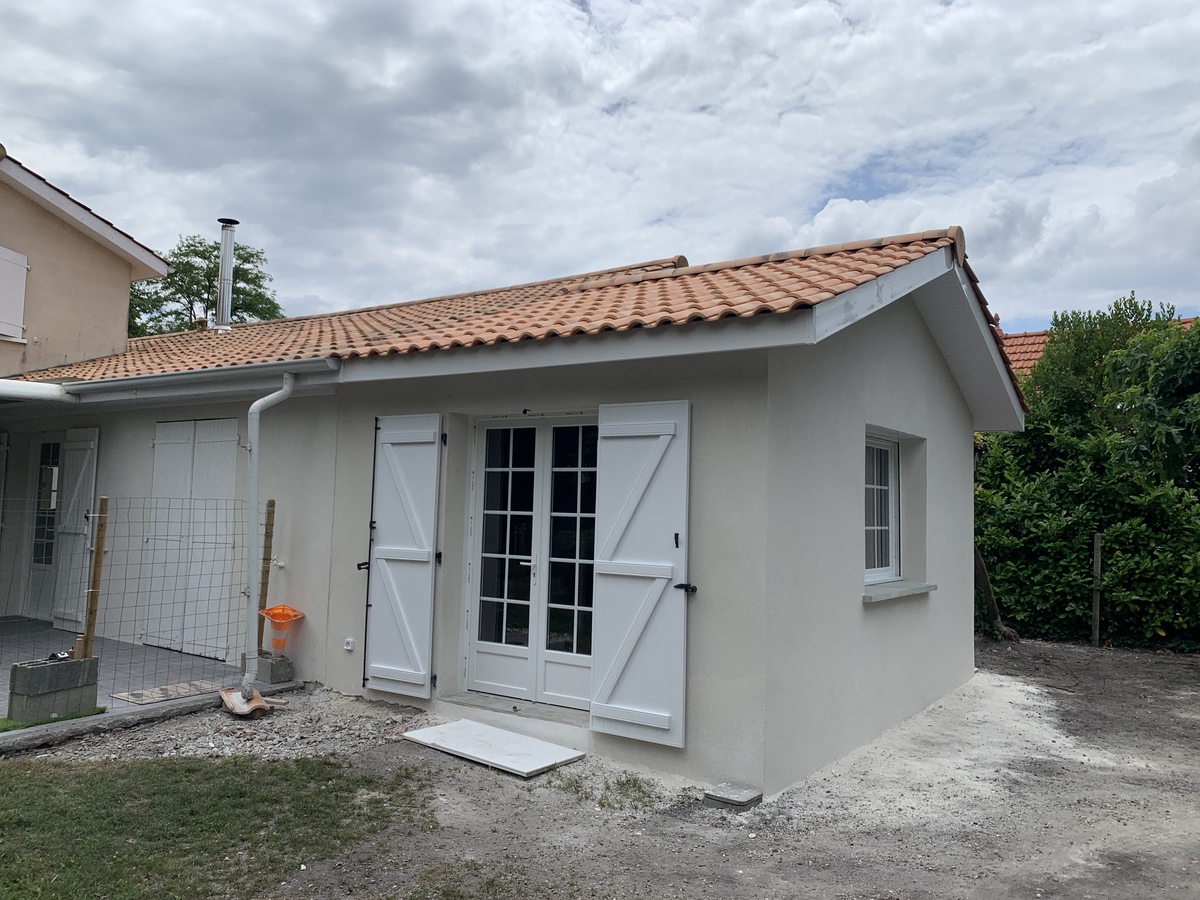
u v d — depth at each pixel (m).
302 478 7.21
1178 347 8.16
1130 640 10.26
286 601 7.20
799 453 5.12
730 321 4.46
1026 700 7.57
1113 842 4.25
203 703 6.28
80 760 5.17
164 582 8.35
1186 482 10.13
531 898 3.47
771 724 4.73
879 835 4.29
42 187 9.98
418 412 6.46
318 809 4.39
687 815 4.43
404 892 3.49
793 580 5.00
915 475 7.37
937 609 7.57
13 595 10.15
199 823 4.16
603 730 5.18
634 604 5.11
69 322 10.50
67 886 3.43
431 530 6.20
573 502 5.95
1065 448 10.92
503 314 6.91
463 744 5.37
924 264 5.71
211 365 7.58
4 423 10.48
